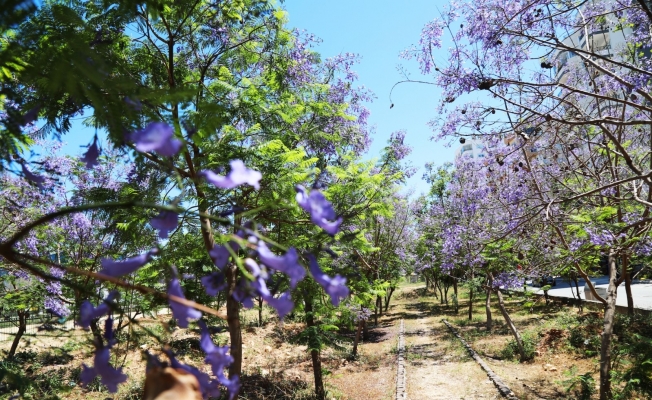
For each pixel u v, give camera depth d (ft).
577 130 24.23
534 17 17.40
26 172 3.44
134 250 14.62
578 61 25.98
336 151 30.89
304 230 17.70
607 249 20.81
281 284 2.41
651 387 23.02
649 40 21.71
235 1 16.40
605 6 20.26
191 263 17.06
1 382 2.94
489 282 44.55
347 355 46.73
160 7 3.98
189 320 2.11
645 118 23.88
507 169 27.66
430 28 17.58
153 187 12.89
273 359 43.86
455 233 29.55
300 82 20.98
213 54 17.21
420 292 128.47
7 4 2.42
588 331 41.57
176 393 1.55
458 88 17.85
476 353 43.27
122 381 2.15
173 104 2.97
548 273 23.34
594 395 28.43
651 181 15.10
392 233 56.54
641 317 39.70
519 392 30.78
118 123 2.76
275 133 18.13
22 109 3.41
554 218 19.66
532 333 47.19
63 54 2.72
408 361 43.27
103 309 2.14
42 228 21.44
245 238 2.07
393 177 24.11
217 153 13.94
